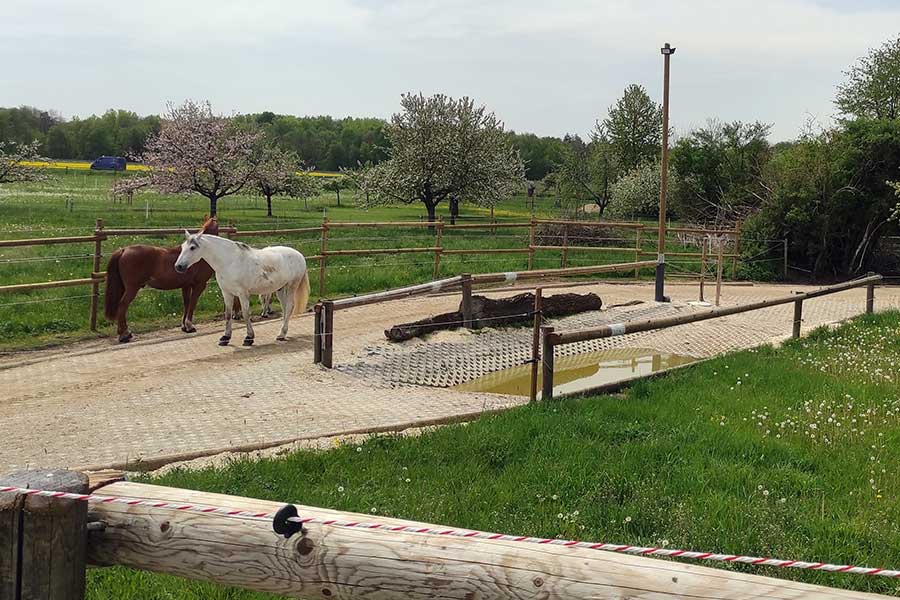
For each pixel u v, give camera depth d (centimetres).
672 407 897
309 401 964
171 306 1573
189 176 4094
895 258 2917
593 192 5506
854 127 2844
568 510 593
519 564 263
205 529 286
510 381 1201
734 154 3812
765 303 1283
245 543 283
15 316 1387
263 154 4453
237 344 1336
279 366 1164
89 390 1012
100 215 3659
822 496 630
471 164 4184
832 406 903
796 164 2811
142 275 1338
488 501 606
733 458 717
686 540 541
